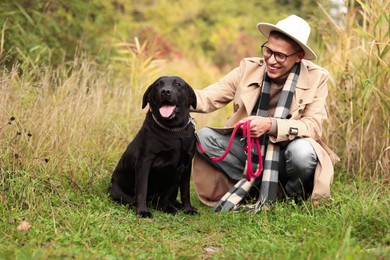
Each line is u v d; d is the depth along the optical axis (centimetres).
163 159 489
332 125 635
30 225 420
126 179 513
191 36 1645
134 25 1275
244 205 505
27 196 466
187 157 496
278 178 525
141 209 482
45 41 862
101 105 696
